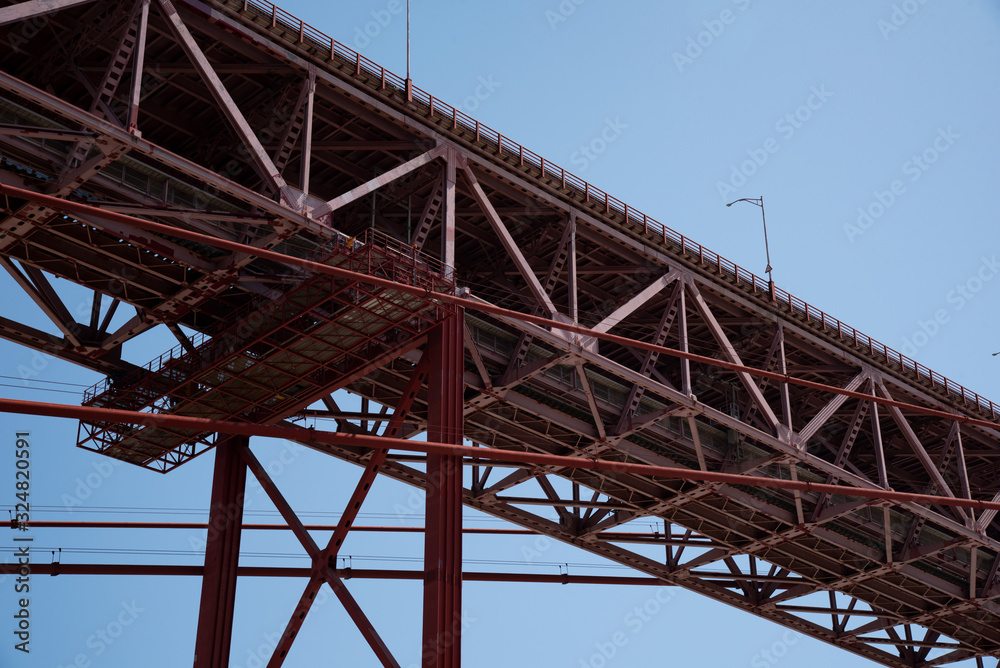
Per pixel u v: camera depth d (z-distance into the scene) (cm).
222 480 3834
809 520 5044
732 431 4822
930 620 5988
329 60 3588
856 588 5772
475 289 4472
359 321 3466
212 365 3612
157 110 3638
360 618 3406
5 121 3028
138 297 3662
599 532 5138
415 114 3800
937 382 5441
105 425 3894
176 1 3294
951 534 5716
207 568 3709
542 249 4406
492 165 4012
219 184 3127
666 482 4872
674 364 5106
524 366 4119
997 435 5762
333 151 3944
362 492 3569
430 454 3356
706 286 4641
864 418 5619
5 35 3331
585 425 4444
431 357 3500
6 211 3191
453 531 3266
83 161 3109
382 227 4122
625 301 4656
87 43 3309
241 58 3525
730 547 5303
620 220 4356
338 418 4122
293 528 3659
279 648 3506
